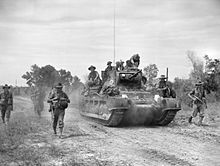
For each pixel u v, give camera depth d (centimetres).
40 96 1975
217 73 2717
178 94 2683
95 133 1315
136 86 1733
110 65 1842
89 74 1958
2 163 792
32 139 1145
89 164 789
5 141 1064
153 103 1570
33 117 1878
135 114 1549
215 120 1753
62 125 1203
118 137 1212
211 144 1066
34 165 780
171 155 895
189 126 1545
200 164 796
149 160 836
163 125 1619
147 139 1167
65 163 797
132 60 1773
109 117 1491
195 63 2797
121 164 790
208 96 2691
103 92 1638
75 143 1074
